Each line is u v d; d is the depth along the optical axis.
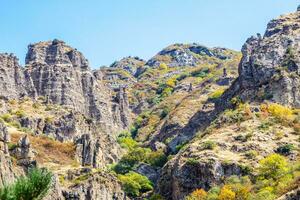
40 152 157.50
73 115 193.88
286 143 142.50
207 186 134.62
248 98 175.00
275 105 160.88
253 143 142.75
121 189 150.00
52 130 184.62
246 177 127.44
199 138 165.38
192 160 141.00
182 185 139.75
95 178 140.88
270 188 109.88
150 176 189.50
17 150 134.25
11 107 199.25
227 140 148.50
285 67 176.12
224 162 136.38
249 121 157.62
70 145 167.88
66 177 142.50
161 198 152.62
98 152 168.12
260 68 180.50
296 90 168.38
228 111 171.62
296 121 154.25
